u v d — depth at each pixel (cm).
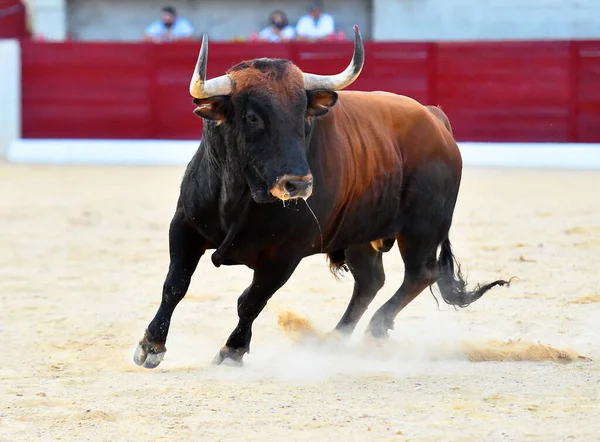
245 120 1282
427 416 1128
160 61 4706
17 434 1085
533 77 4497
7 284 2052
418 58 4538
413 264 1591
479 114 4534
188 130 4716
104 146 4712
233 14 5297
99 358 1475
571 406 1159
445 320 1719
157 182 3891
